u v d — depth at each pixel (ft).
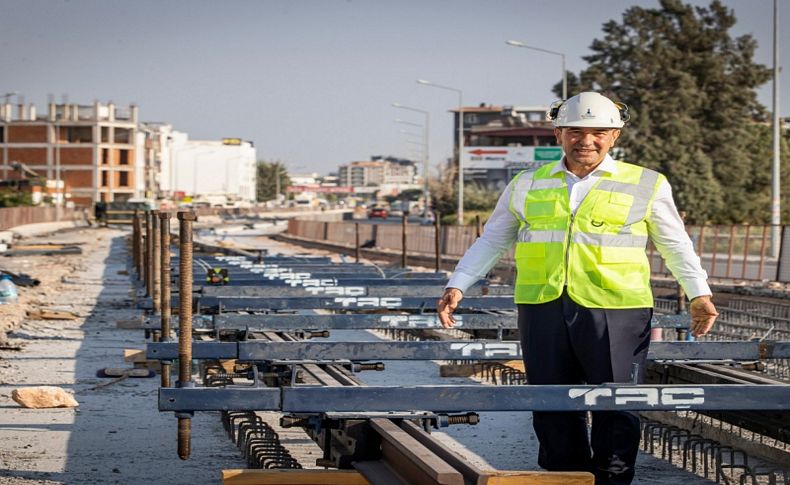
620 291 23.90
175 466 34.19
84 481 32.12
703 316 24.12
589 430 37.42
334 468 28.50
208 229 345.10
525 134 407.44
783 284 113.80
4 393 47.96
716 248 124.26
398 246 217.77
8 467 33.78
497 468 34.24
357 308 52.75
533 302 24.35
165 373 37.24
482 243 25.36
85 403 45.57
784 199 235.61
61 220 398.21
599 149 24.00
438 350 34.04
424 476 22.58
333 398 24.75
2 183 411.95
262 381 38.50
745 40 242.37
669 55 235.81
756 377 32.78
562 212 24.12
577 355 24.27
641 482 32.40
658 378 37.58
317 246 249.34
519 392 23.79
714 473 33.58
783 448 36.04
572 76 253.65
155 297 61.82
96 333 72.49
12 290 94.27
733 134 236.22
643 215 24.02
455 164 431.02
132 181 530.27
